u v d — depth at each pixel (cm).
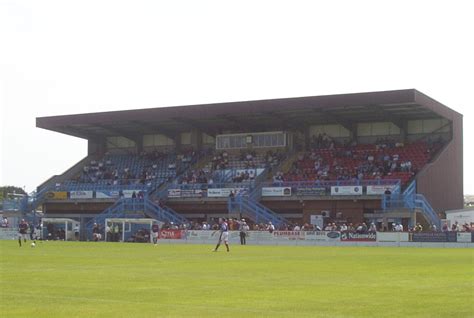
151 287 1834
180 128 8631
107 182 8375
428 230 6303
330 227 6228
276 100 7181
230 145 8306
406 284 1944
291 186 7075
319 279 2117
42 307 1414
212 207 7425
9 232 7462
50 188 8375
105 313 1329
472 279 2119
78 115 8162
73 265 2775
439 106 7194
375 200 6694
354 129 7981
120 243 6141
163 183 8006
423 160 7275
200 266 2753
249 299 1566
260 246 5669
